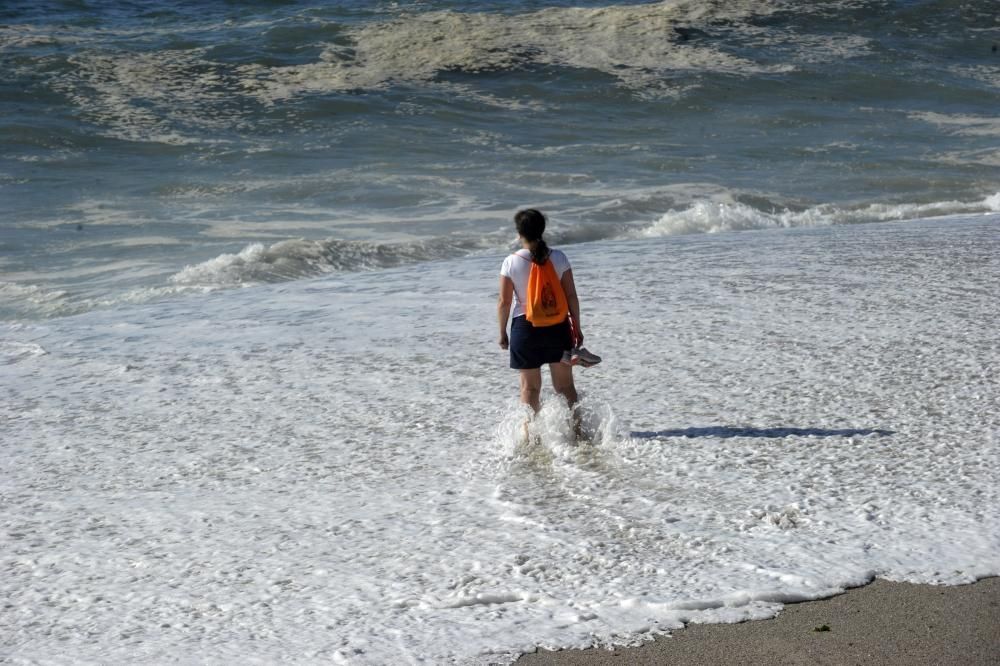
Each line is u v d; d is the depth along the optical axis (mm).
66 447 21938
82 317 35500
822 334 27984
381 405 23891
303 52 103000
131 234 52094
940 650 12648
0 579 15727
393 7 127000
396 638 13484
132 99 85438
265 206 59156
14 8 119062
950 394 22609
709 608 13906
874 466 18688
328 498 18484
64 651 13531
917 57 116125
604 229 53125
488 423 22344
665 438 20641
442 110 88188
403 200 60781
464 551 16016
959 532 15828
